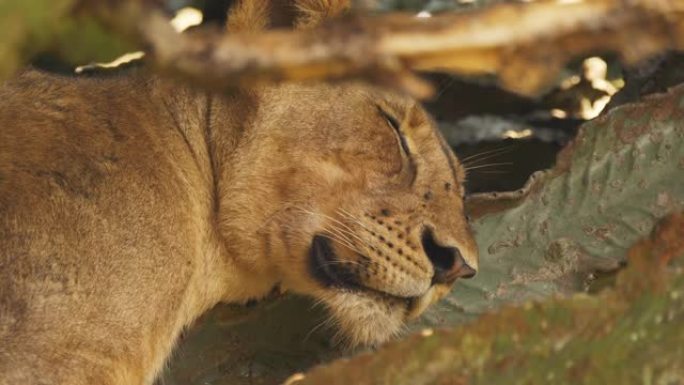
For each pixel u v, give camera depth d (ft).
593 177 27.99
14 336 21.40
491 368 15.49
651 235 15.83
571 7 9.50
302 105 25.18
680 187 27.50
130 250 22.95
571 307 15.51
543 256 27.55
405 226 24.66
